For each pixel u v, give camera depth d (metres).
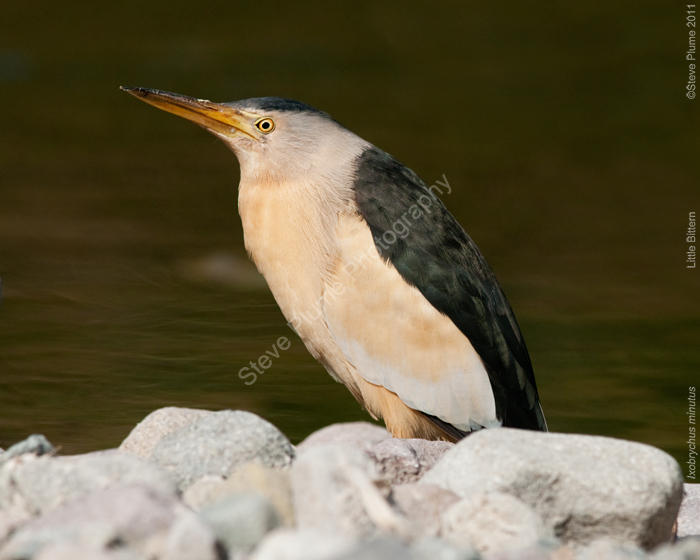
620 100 31.78
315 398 11.16
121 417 10.12
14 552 4.64
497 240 19.61
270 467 5.66
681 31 38.44
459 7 42.91
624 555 4.96
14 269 16.20
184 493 5.55
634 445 5.78
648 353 13.04
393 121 29.42
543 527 5.17
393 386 8.73
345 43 37.81
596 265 17.86
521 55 36.66
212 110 9.11
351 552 4.30
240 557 4.75
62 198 21.28
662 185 24.02
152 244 18.14
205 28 39.19
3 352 12.04
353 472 4.98
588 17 40.91
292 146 8.86
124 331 13.14
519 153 26.62
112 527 4.75
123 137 27.45
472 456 5.60
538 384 11.80
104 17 40.34
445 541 4.82
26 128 27.75
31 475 5.36
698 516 6.88
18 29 38.56
